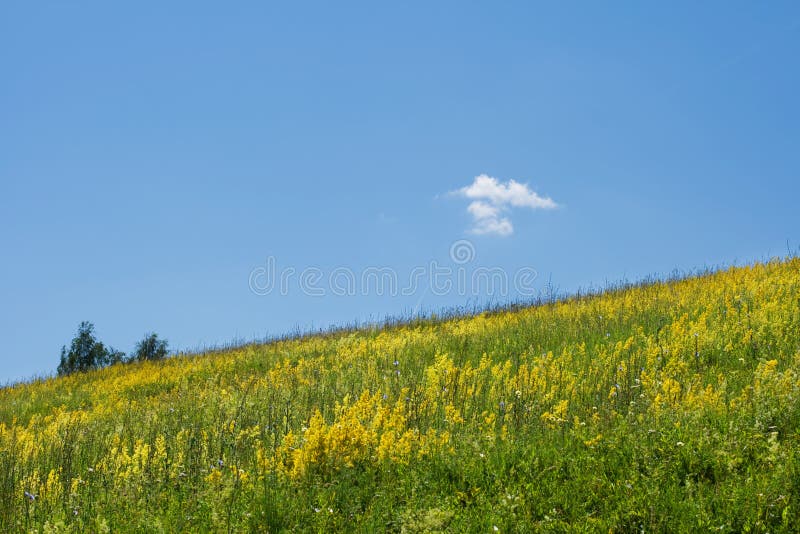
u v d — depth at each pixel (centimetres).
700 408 783
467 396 1020
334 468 719
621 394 944
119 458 848
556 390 1006
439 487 673
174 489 760
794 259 1794
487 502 620
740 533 546
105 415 1403
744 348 1093
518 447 738
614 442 704
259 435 945
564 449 716
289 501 653
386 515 626
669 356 1120
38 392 2078
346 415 862
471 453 735
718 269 1984
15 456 939
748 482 588
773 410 713
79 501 755
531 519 598
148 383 1820
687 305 1481
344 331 2148
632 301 1661
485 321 1842
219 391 1413
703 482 626
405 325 2038
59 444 1035
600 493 619
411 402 960
